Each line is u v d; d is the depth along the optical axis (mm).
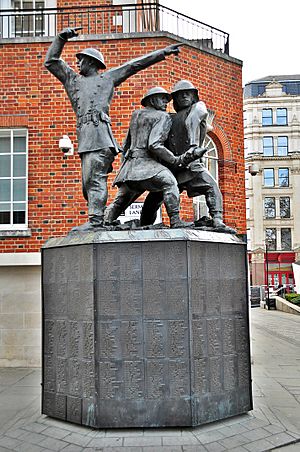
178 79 12609
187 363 6039
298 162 67812
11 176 12727
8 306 12227
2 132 12727
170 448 5535
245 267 6902
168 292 6121
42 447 5703
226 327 6523
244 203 13680
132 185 6871
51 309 6773
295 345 15766
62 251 6645
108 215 7199
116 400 6043
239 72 13805
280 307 32812
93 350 6125
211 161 13422
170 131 7047
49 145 12477
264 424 6375
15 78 12602
